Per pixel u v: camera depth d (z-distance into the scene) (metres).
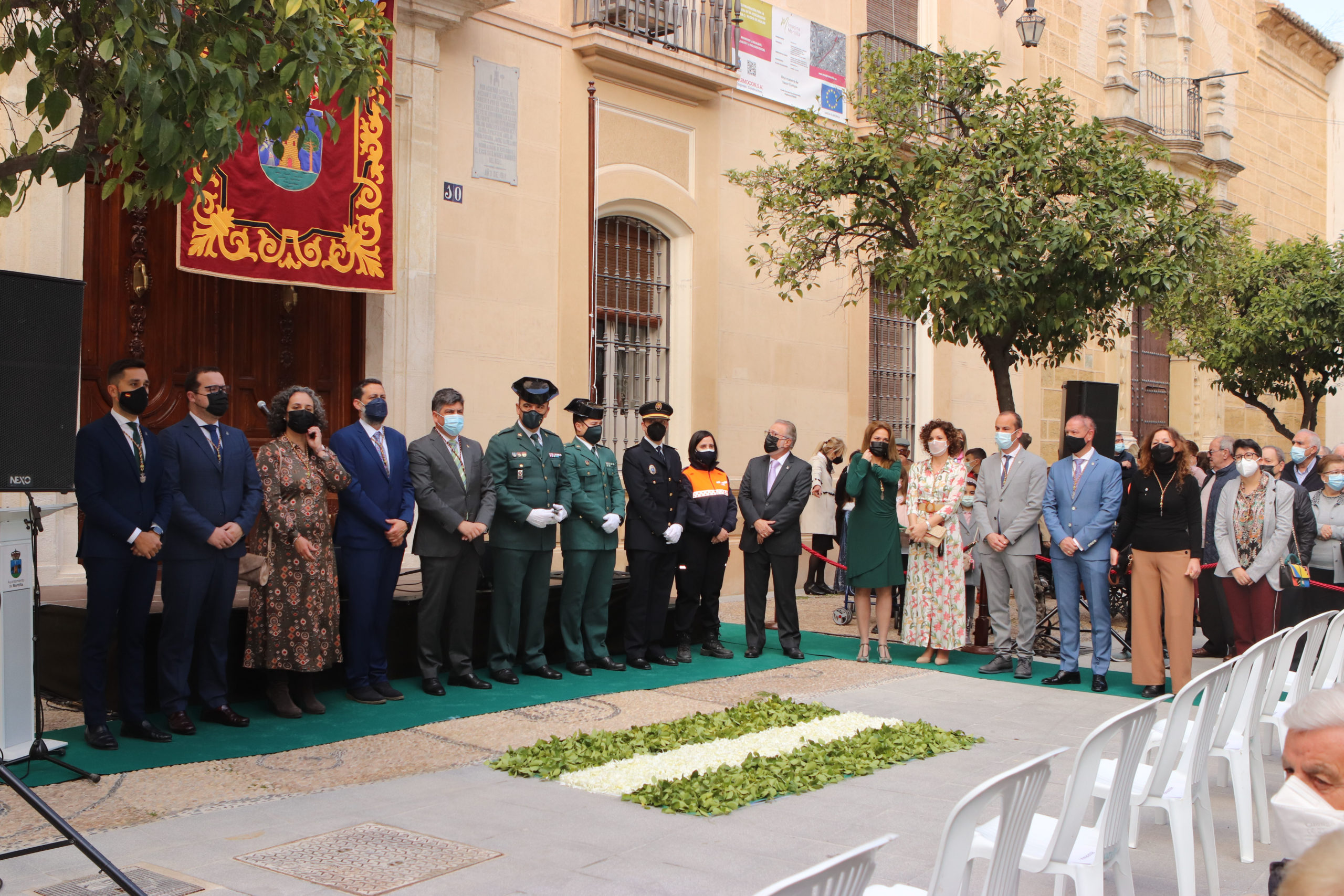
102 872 4.18
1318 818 2.51
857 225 11.52
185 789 5.25
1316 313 15.86
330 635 6.77
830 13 14.41
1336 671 6.33
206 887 4.06
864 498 9.28
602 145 11.91
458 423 7.66
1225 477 9.96
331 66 5.32
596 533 8.45
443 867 4.35
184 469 6.28
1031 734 6.90
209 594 6.45
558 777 5.65
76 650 6.82
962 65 10.93
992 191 10.23
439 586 7.57
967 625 10.40
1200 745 4.37
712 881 4.29
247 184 8.80
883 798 5.43
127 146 5.12
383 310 10.02
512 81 11.02
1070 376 18.34
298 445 6.86
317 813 4.99
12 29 6.38
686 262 12.84
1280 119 24.14
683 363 12.84
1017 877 3.17
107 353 8.62
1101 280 10.58
